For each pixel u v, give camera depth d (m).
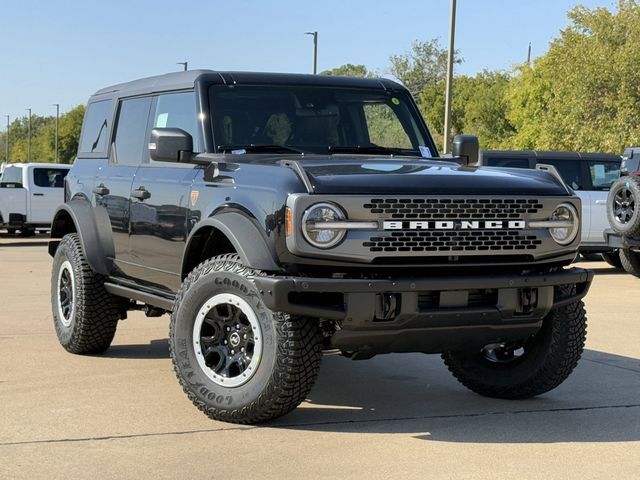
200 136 6.17
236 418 5.37
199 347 5.47
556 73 38.72
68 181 8.07
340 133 6.51
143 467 4.63
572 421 5.62
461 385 6.66
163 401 6.02
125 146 7.20
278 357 5.11
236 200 5.37
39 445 5.01
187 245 5.75
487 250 5.25
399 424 5.51
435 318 5.13
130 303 7.66
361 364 7.44
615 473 4.59
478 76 78.00
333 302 5.11
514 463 4.75
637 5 37.09
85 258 7.39
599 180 15.34
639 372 7.12
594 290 12.85
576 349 5.89
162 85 6.81
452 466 4.68
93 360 7.44
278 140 6.28
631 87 35.25
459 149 6.68
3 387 6.43
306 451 4.92
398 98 6.84
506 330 5.41
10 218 22.70
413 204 5.07
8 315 9.95
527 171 5.80
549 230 5.43
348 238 4.98
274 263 5.08
